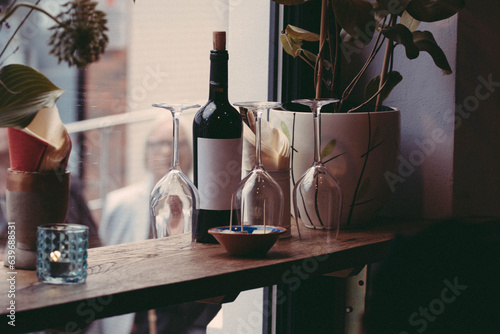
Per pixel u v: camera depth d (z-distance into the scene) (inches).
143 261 38.6
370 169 48.1
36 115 35.8
